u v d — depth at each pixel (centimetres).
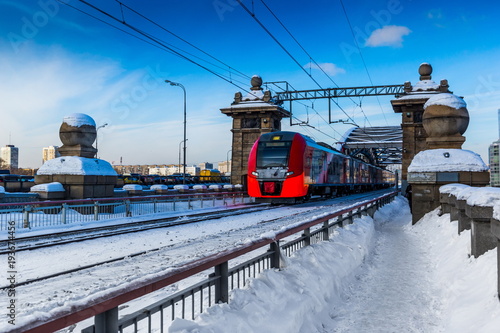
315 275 573
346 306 594
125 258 878
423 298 633
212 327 319
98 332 248
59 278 692
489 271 539
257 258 468
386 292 668
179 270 300
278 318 406
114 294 243
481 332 415
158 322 429
